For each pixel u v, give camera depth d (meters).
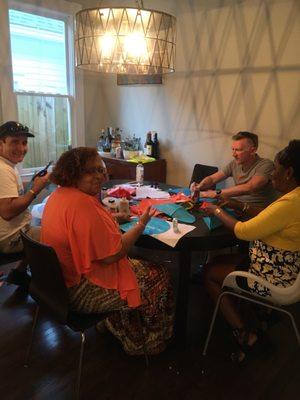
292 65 2.53
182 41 3.20
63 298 1.33
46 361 1.71
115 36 1.95
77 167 1.30
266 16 2.60
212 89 3.07
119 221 1.72
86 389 1.55
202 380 1.63
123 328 1.72
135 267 1.70
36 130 3.56
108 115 4.11
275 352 1.83
